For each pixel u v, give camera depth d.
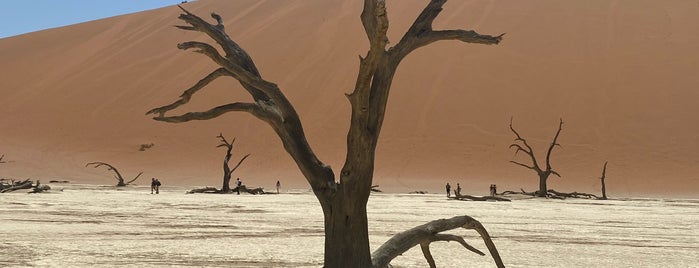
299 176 100.06
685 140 96.12
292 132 10.70
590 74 107.88
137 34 142.12
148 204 47.41
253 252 20.61
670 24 116.62
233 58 10.93
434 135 103.00
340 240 10.52
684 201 68.69
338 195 10.55
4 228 27.67
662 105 101.25
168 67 127.69
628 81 105.62
